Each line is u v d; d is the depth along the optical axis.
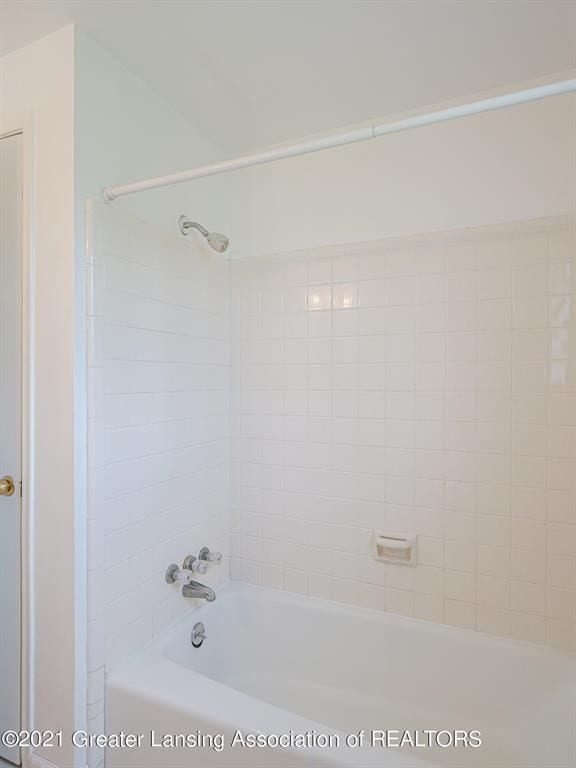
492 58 1.49
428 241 1.75
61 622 1.36
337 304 1.90
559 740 1.42
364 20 1.32
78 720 1.34
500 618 1.66
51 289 1.38
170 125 1.75
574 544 1.56
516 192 1.63
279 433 2.01
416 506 1.77
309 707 1.76
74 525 1.34
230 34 1.38
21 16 1.32
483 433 1.67
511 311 1.63
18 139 1.44
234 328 2.11
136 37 1.40
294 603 1.92
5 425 1.47
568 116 1.57
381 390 1.82
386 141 1.83
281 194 2.02
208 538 1.96
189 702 1.30
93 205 1.38
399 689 1.74
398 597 1.80
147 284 1.62
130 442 1.53
